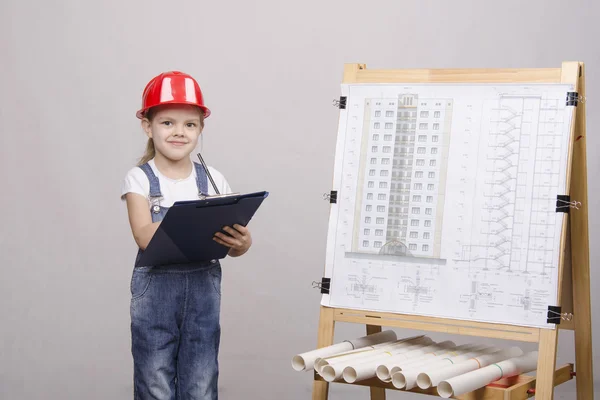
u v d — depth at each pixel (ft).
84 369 10.22
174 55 10.16
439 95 6.24
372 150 6.35
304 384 10.12
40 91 10.20
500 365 5.75
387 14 9.97
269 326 10.19
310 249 10.14
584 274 6.26
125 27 10.18
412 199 6.17
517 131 5.96
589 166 9.66
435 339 10.00
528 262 5.78
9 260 10.25
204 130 10.19
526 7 9.74
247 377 10.20
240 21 10.13
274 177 10.16
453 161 6.10
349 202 6.34
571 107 5.83
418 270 6.07
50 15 10.19
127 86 10.14
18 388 10.23
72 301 10.24
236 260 10.20
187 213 5.20
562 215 5.74
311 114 10.09
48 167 10.21
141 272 6.05
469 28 9.85
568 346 9.65
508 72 6.08
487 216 5.94
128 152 10.16
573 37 9.66
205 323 6.22
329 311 6.29
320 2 10.06
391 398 9.91
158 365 6.05
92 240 10.21
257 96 10.14
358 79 6.53
